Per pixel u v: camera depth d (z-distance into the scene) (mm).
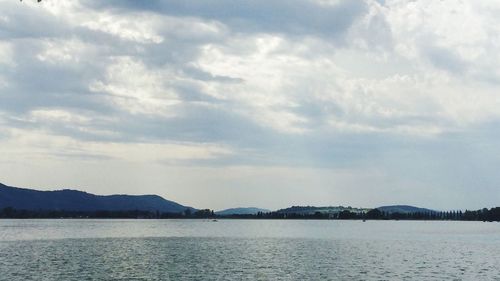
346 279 85188
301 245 167875
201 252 136625
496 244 177375
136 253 132000
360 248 154500
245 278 86062
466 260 116875
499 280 84812
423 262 111625
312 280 84062
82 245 161125
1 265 100812
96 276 87000
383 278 86625
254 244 172750
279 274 90750
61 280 82125
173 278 85688
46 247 150500
